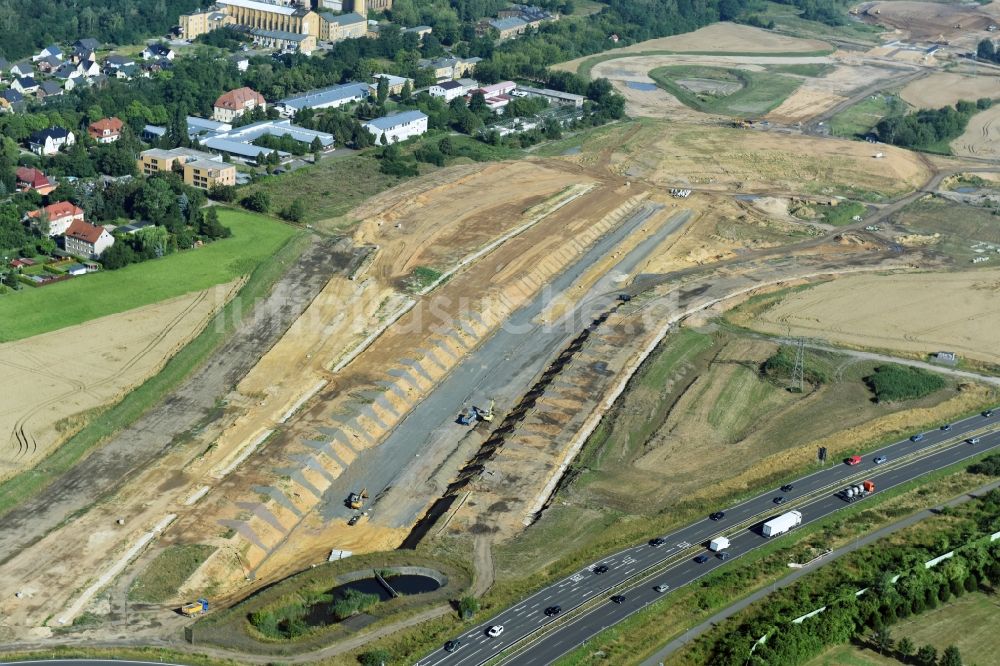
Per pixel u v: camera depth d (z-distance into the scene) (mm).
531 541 181250
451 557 176500
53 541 176625
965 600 172125
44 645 153125
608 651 154875
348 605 164125
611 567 174375
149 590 167000
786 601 165625
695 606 164875
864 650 159750
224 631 157375
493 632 157375
